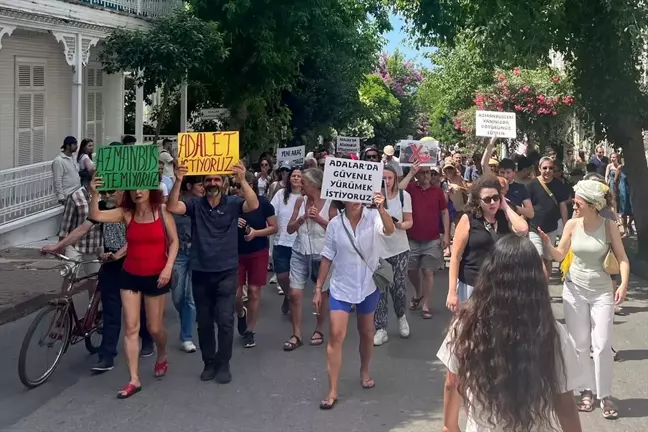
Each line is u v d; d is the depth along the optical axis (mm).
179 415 6785
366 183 7160
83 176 16734
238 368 8172
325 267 7332
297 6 20797
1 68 17328
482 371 3477
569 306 6973
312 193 8969
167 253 7457
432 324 10148
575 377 3590
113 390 7449
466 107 32188
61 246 7777
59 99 19969
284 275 10352
